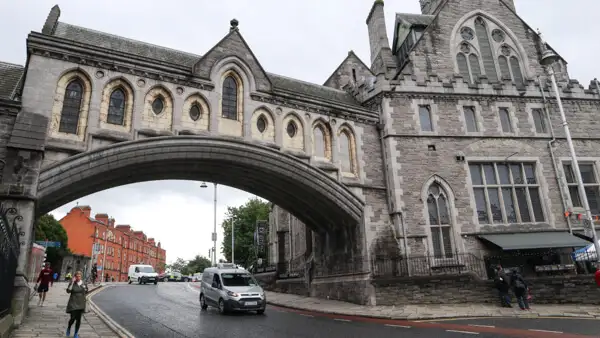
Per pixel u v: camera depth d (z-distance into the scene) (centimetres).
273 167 1688
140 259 9750
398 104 2042
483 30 2403
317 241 2259
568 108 2238
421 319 1351
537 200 2067
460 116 2088
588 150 2189
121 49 1599
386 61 2309
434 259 1858
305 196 1891
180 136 1490
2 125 1245
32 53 1331
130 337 1035
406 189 1920
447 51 2275
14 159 1213
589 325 1130
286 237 3072
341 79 2542
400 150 1970
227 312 1641
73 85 1404
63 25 1559
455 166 2003
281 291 2711
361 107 2020
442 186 1970
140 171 1552
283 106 1791
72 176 1301
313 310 1711
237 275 1741
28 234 1181
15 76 1489
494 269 1689
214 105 1611
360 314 1484
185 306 1897
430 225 1916
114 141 1393
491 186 2036
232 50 1700
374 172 1962
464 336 995
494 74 2323
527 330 1073
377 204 1916
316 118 1877
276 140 1730
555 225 2009
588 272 1905
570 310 1442
